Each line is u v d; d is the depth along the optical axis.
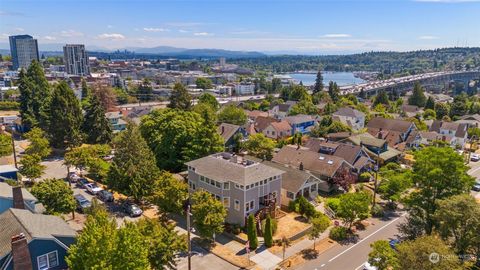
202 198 39.94
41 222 29.61
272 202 45.38
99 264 22.83
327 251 39.09
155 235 30.36
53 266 27.05
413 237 38.66
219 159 48.00
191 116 68.88
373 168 66.19
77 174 62.53
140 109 126.44
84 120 83.81
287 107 123.50
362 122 111.12
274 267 35.69
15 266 24.02
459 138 90.56
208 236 38.84
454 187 40.53
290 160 62.25
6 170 52.09
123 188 48.81
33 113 91.50
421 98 152.50
